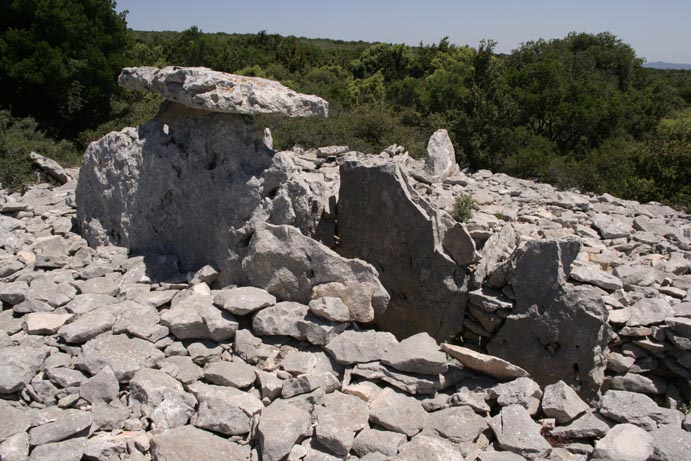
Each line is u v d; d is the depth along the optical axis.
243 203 6.10
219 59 33.38
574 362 5.32
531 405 4.66
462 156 14.91
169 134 6.85
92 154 7.31
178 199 6.57
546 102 21.00
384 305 5.28
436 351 4.82
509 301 5.57
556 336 5.36
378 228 6.05
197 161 6.49
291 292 5.50
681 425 4.48
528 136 16.61
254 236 5.71
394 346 4.92
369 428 4.16
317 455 3.86
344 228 6.33
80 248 6.94
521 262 5.52
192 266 6.43
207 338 5.02
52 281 5.81
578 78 24.84
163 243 6.71
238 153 6.34
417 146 14.77
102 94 18.56
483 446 4.21
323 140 14.79
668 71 72.75
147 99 22.67
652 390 5.61
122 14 19.88
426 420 4.36
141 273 6.09
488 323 5.63
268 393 4.38
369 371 4.76
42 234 7.67
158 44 38.53
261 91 6.06
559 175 14.21
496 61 21.92
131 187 6.86
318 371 4.72
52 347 4.75
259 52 37.78
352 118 16.73
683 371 5.72
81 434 3.86
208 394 4.28
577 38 39.44
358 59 40.50
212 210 6.30
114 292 5.71
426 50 39.97
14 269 6.20
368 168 6.01
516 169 14.71
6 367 4.24
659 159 14.39
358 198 6.15
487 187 11.78
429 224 5.72
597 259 7.60
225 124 6.39
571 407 4.61
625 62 35.66
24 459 3.56
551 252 5.36
